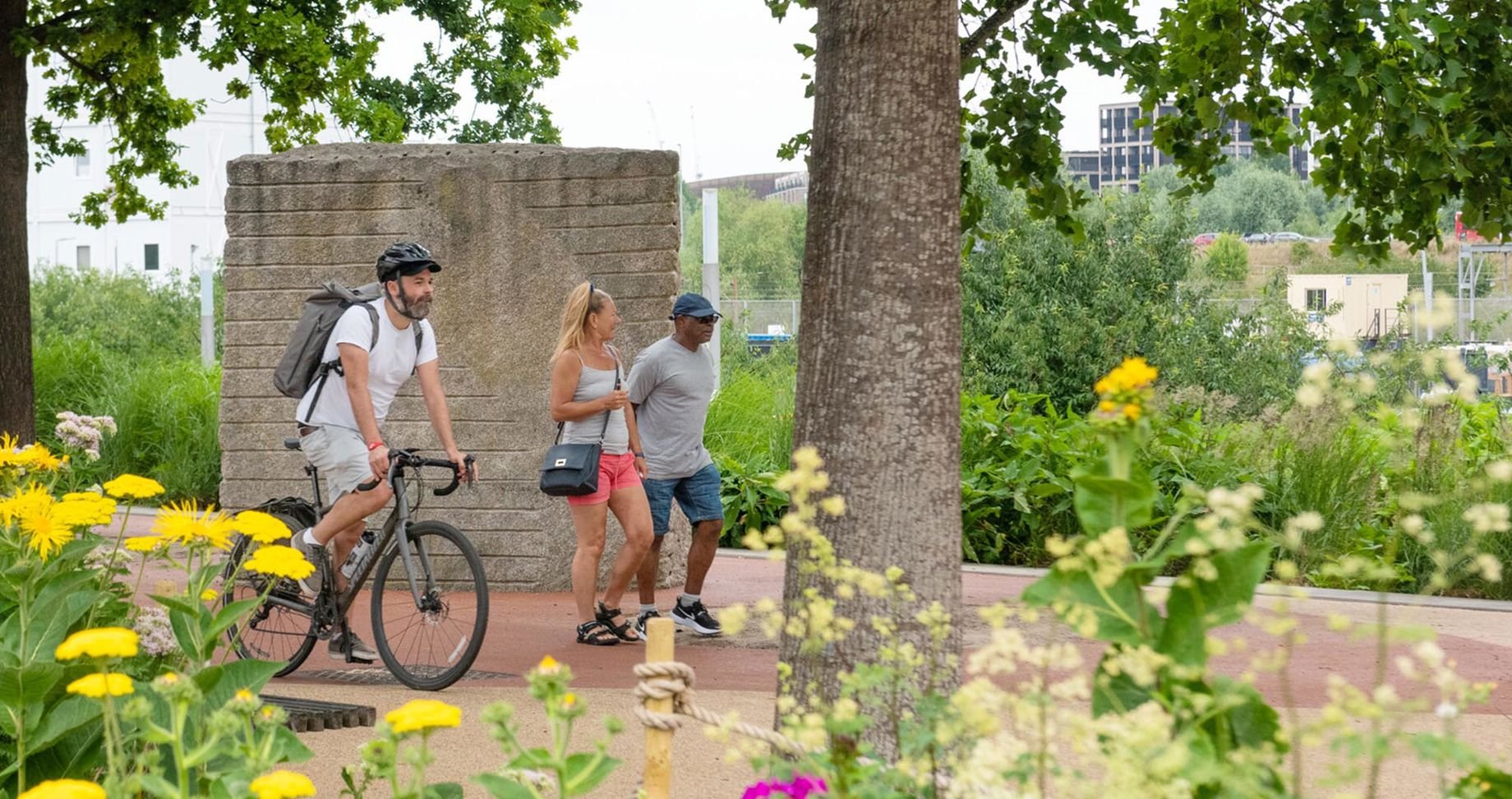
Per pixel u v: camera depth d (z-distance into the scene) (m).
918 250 4.75
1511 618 10.92
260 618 8.65
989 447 14.89
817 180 4.91
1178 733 2.45
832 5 4.87
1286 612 2.37
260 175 12.63
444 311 12.41
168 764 3.21
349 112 19.67
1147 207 33.53
